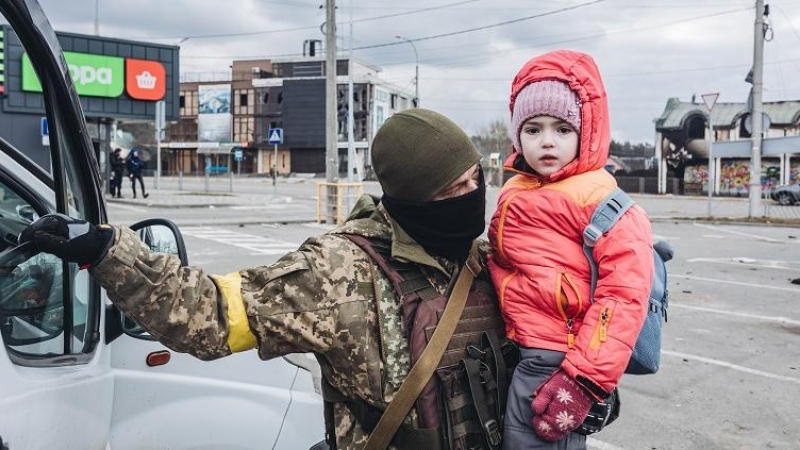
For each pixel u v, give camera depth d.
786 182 38.91
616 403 1.86
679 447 4.18
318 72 78.38
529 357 1.72
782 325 7.28
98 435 1.79
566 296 1.74
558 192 1.85
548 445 1.67
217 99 79.31
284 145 76.69
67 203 1.62
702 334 6.88
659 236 16.61
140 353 2.19
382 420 1.51
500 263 1.89
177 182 53.03
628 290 1.70
